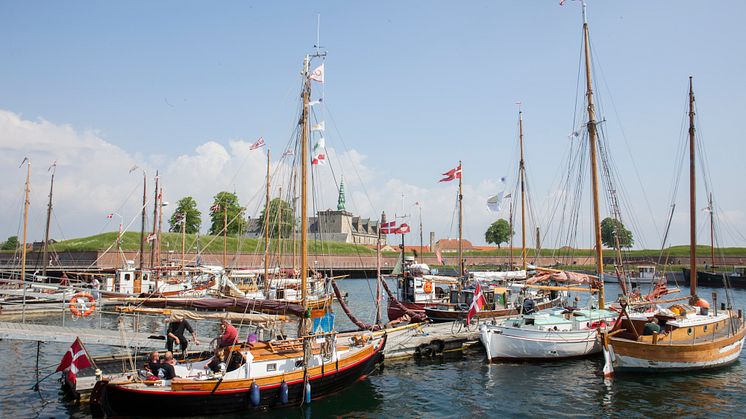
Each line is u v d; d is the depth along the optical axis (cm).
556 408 1938
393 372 2475
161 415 1736
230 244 9306
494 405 1981
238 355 1870
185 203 10269
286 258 8012
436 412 1911
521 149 4728
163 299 2080
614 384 2225
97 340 2219
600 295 3164
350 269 10644
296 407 1934
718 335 2586
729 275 7838
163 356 2062
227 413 1797
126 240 8631
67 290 4409
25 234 5088
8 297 4409
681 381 2256
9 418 1741
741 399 2009
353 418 1836
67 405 1875
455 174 4531
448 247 13875
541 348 2614
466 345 2947
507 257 12731
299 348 2012
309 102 2372
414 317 3306
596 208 3297
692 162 3153
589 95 3384
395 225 4438
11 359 2581
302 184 2302
